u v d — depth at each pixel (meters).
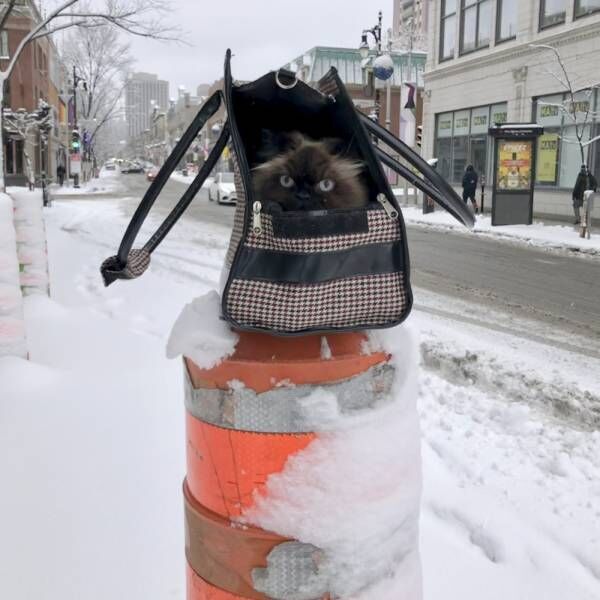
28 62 43.41
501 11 25.95
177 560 2.97
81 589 2.79
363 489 1.65
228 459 1.67
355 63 46.22
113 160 125.44
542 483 3.82
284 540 1.66
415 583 1.81
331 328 1.63
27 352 5.19
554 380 5.84
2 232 4.91
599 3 21.03
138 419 4.34
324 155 1.77
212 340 1.64
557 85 22.95
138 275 2.00
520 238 17.03
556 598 2.83
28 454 3.86
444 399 5.25
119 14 17.47
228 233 17.25
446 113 30.28
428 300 9.35
